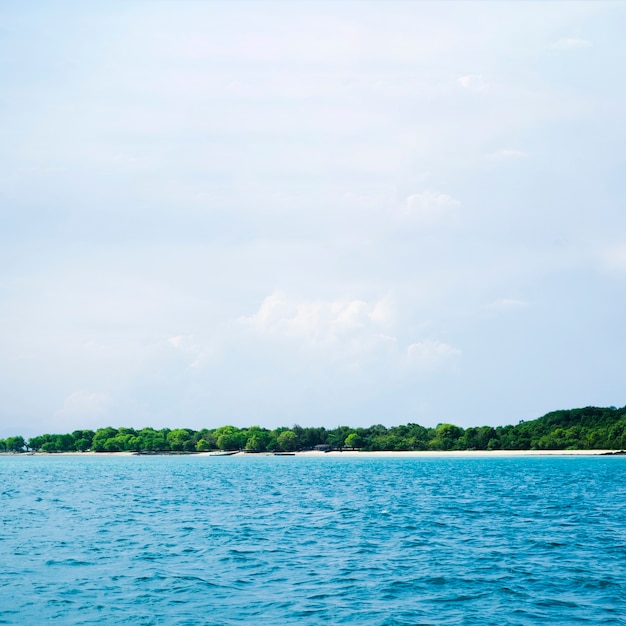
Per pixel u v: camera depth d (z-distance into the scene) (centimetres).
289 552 4222
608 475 13712
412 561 3941
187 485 11512
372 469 18425
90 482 12625
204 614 2784
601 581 3409
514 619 2748
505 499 8188
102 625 2630
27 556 4028
